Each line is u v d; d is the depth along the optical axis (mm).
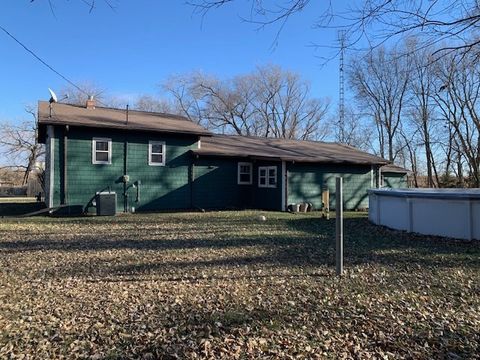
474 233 10570
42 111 17812
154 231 12062
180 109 45562
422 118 36281
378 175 23469
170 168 19156
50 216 16156
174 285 6168
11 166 49531
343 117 44375
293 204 19672
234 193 20984
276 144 24328
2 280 6434
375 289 5953
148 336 4215
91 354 3816
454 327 4500
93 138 17328
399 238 11000
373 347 4008
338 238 6801
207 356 3781
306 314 4879
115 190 17812
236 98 45656
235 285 6156
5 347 3947
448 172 36094
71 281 6402
